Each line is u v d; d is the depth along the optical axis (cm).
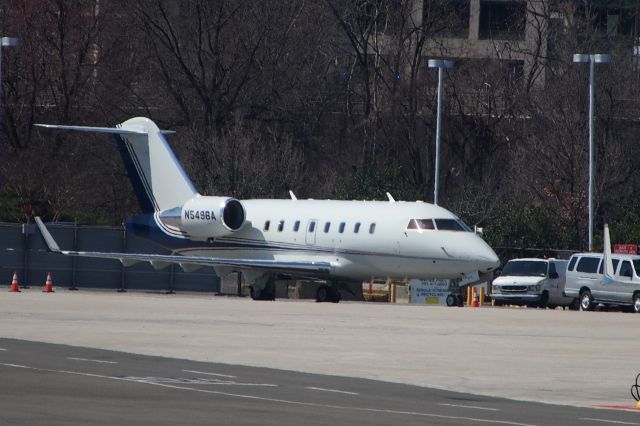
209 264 18338
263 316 13500
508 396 7669
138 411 6100
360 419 6175
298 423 5906
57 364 8256
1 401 6281
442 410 6769
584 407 7281
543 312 16012
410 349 10175
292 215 19038
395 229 17875
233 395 6950
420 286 19288
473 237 17650
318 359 9294
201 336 10788
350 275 18462
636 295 18400
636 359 9900
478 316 14538
